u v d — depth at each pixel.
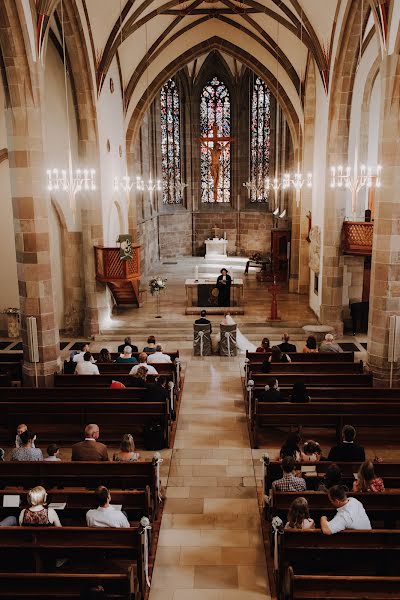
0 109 19.94
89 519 8.02
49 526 8.01
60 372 16.44
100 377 14.23
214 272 32.12
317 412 12.55
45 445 13.01
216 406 15.10
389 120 14.87
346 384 14.32
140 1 20.59
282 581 7.69
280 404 12.52
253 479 11.51
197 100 36.09
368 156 22.05
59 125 20.66
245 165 36.50
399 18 13.88
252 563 8.88
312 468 9.55
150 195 31.95
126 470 9.88
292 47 24.05
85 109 20.12
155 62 26.09
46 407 12.73
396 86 14.52
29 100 14.87
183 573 8.63
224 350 19.14
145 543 7.95
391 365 15.48
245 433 13.58
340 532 7.45
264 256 35.91
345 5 18.19
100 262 21.06
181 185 36.00
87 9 18.86
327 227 21.09
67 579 6.67
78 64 19.31
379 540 7.49
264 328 21.89
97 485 9.78
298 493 8.63
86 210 20.86
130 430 13.52
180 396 15.75
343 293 22.20
